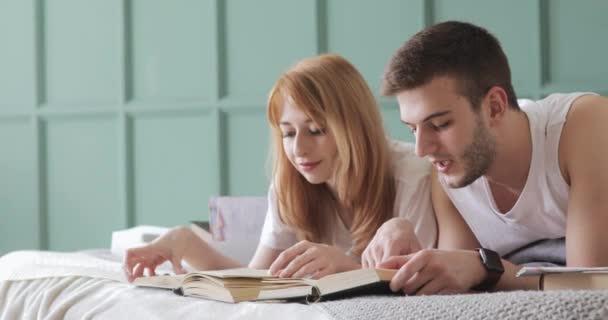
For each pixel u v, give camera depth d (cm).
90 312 139
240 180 369
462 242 187
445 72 149
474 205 180
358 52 345
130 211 394
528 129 167
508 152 165
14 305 162
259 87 365
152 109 385
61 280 157
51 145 412
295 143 192
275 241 212
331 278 130
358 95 194
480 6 320
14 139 419
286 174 203
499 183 172
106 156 399
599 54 300
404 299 111
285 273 145
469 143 152
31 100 414
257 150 365
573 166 163
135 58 391
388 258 140
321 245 151
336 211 205
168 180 385
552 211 172
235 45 370
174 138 383
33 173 414
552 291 102
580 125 165
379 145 195
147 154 390
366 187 195
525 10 311
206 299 133
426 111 149
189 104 377
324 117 189
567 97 172
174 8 382
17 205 419
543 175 168
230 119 371
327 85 190
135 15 391
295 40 357
